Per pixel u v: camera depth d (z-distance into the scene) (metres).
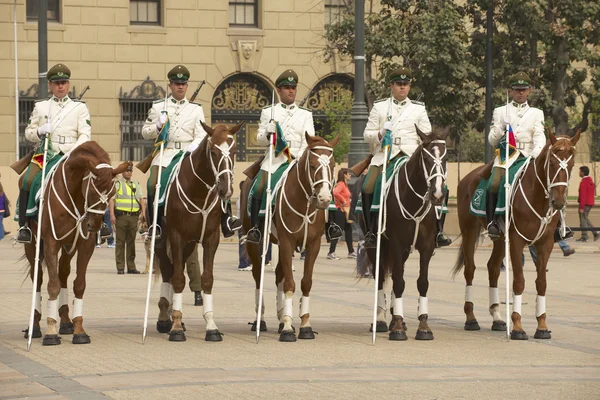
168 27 47.41
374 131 16.75
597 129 48.59
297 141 16.70
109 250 34.03
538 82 38.31
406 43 38.50
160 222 16.16
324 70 48.53
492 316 17.20
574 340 15.82
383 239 16.50
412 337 16.08
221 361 13.73
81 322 15.30
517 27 38.12
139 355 14.20
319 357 14.10
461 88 38.84
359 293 21.80
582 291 22.86
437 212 16.03
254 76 48.47
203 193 15.41
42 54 33.44
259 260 16.95
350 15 40.78
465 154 47.44
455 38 38.31
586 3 36.97
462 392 11.81
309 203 15.51
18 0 45.69
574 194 46.50
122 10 46.91
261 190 16.42
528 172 16.22
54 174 15.29
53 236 15.15
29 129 16.14
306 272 15.86
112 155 46.81
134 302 20.11
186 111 16.86
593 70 40.81
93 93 46.59
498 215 16.56
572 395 11.70
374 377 12.66
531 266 29.19
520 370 13.22
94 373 12.81
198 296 19.88
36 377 12.56
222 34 47.94
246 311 19.03
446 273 26.47
